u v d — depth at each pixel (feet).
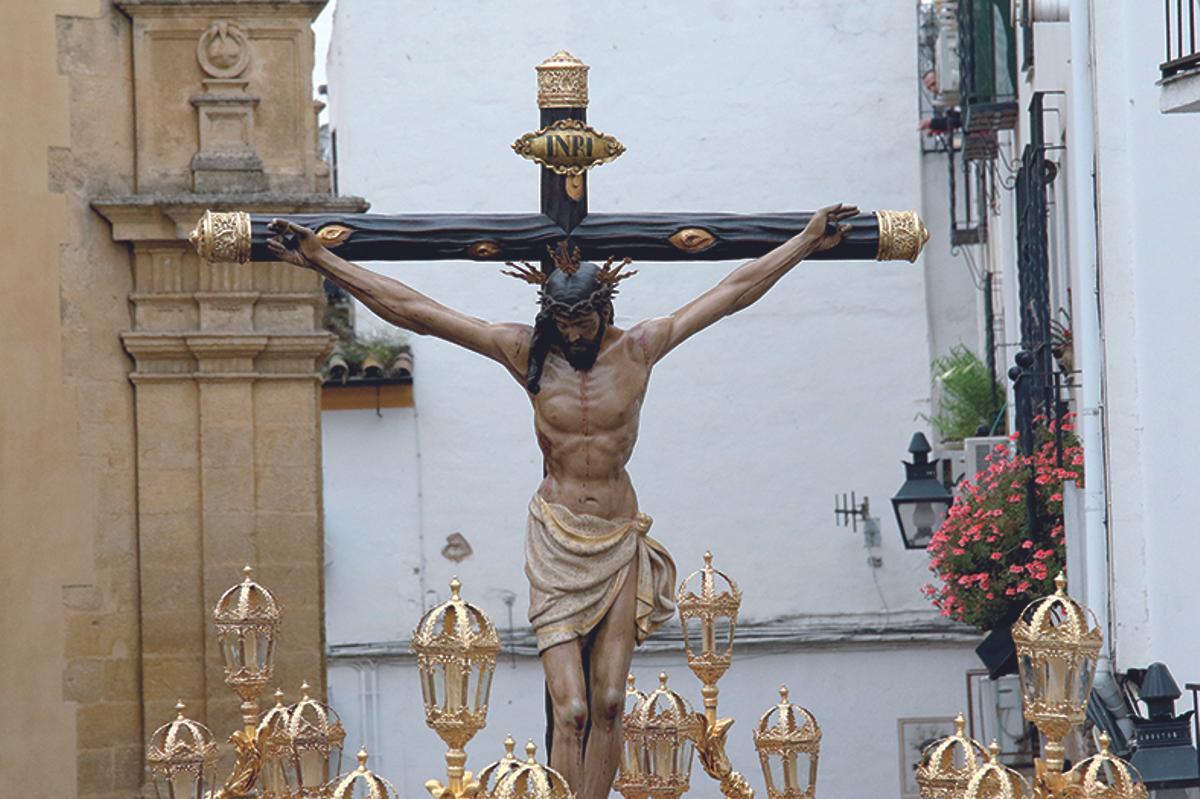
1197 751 54.39
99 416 88.22
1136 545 74.13
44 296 87.15
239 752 44.52
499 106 131.44
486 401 128.77
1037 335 85.71
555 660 40.81
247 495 89.35
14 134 86.69
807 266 130.52
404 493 128.36
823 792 126.93
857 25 131.85
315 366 90.02
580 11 131.44
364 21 131.03
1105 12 74.90
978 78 110.42
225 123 89.10
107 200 87.30
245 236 42.93
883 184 131.95
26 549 86.84
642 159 131.64
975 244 126.62
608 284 41.22
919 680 127.03
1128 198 74.49
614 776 41.78
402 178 131.13
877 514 129.70
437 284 130.52
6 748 86.33
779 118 131.95
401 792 125.90
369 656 126.52
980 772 35.45
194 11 88.89
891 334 130.82
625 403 41.32
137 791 88.28
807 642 127.03
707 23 131.64
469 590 128.26
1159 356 72.49
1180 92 60.13
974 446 106.22
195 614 88.94
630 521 41.52
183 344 88.63
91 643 87.81
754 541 129.80
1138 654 73.92
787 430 130.21
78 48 87.81
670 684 124.26
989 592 86.07
